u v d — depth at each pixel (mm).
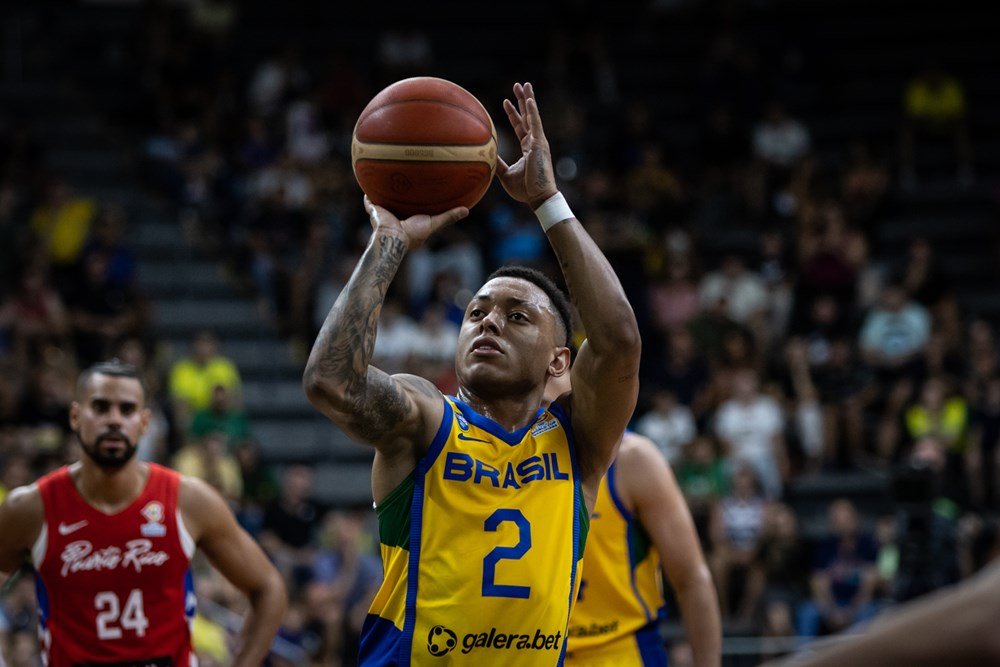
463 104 5418
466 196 5406
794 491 20297
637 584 7512
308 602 15797
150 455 18531
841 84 31406
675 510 7434
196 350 20172
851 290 23625
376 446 5207
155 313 23328
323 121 27594
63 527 7547
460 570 5148
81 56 29672
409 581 5180
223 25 30219
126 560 7547
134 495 7660
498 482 5285
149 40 29156
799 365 21828
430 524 5207
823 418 21484
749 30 32844
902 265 25781
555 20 32062
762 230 26750
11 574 7777
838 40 32594
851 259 24312
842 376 21953
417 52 30266
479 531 5195
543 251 23594
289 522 17328
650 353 23047
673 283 23578
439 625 5113
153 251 24547
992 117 30328
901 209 28141
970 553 18000
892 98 31109
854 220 26500
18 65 28703
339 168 26094
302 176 25281
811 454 21062
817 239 24438
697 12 33031
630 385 5340
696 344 21969
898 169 29078
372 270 5059
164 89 27375
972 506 18891
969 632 1647
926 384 21281
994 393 20469
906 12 33031
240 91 28484
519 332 5500
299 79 28172
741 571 17266
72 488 7633
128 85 28844
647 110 28109
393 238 5176
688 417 19875
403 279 22938
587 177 25922
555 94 27766
